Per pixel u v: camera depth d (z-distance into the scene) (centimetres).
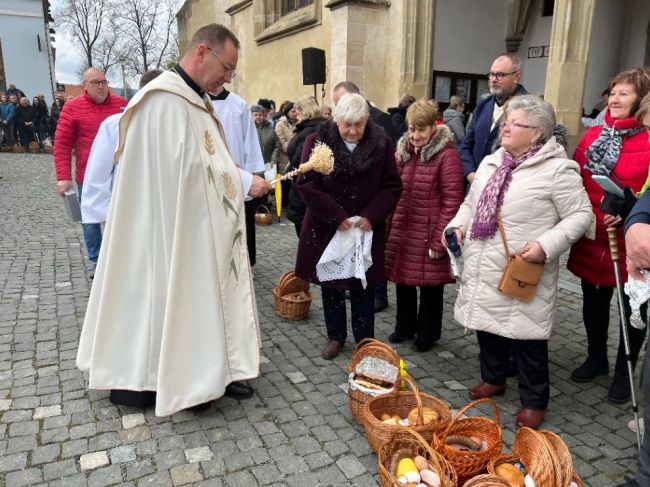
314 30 1075
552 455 192
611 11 892
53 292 448
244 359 280
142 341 266
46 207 841
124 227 260
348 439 257
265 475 231
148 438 254
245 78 1477
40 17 2344
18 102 1780
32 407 277
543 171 247
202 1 1755
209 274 262
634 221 179
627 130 268
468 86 1009
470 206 279
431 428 224
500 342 287
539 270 246
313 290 477
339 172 303
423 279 327
